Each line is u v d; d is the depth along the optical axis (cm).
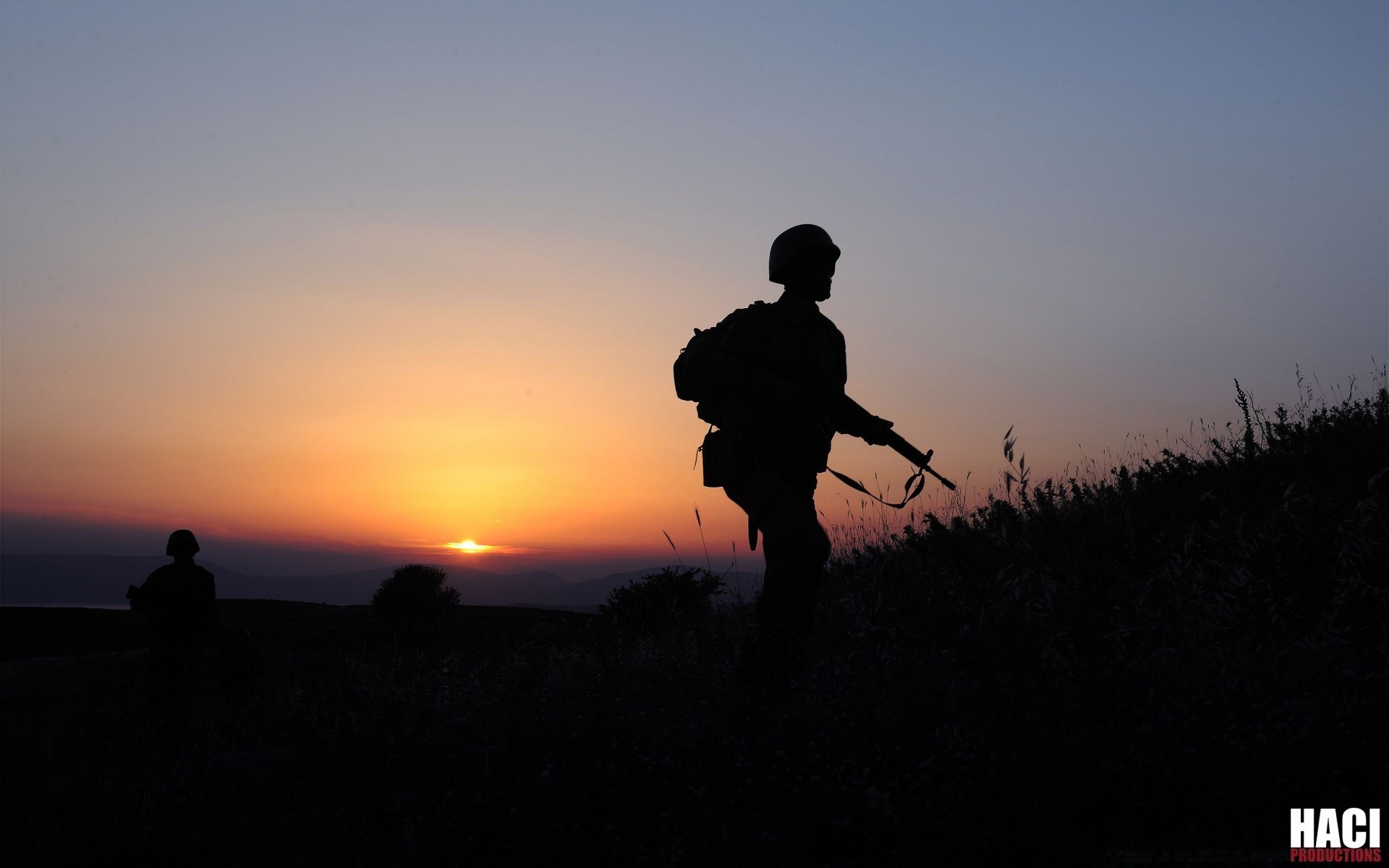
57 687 1401
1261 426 643
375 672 514
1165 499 465
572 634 615
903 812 249
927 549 414
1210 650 313
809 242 450
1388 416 606
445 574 3088
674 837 260
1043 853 229
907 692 327
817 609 441
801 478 440
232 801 365
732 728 340
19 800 363
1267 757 242
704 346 440
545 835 267
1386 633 331
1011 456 348
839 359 461
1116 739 264
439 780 356
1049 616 314
